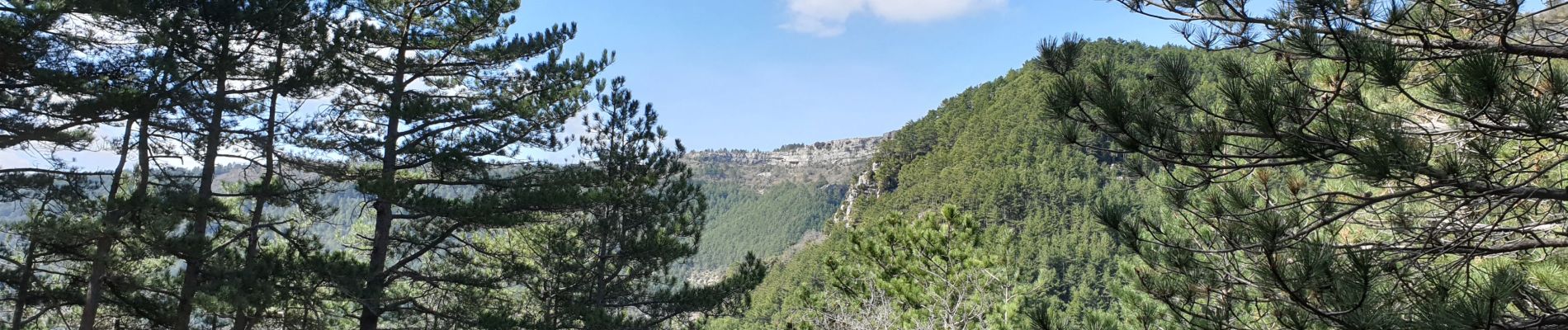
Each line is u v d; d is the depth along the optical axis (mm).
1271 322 5086
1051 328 5656
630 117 17312
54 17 11164
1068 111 4277
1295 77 3924
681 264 17828
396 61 15305
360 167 15023
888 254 13406
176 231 12883
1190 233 5367
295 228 14648
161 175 13703
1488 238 4777
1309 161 3891
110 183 13000
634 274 17328
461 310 14812
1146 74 4160
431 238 14906
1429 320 3396
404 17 15719
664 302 17188
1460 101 3449
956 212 13281
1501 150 4680
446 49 16016
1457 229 4441
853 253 13688
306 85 13609
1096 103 4090
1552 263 4793
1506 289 3361
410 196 13500
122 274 12773
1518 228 4352
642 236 16875
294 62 13812
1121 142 4152
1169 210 5344
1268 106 3639
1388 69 3398
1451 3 3865
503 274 15375
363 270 13641
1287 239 4047
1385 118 3693
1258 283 4500
